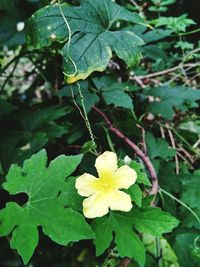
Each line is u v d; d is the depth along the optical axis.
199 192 0.35
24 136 0.37
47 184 0.24
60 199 0.24
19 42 0.41
